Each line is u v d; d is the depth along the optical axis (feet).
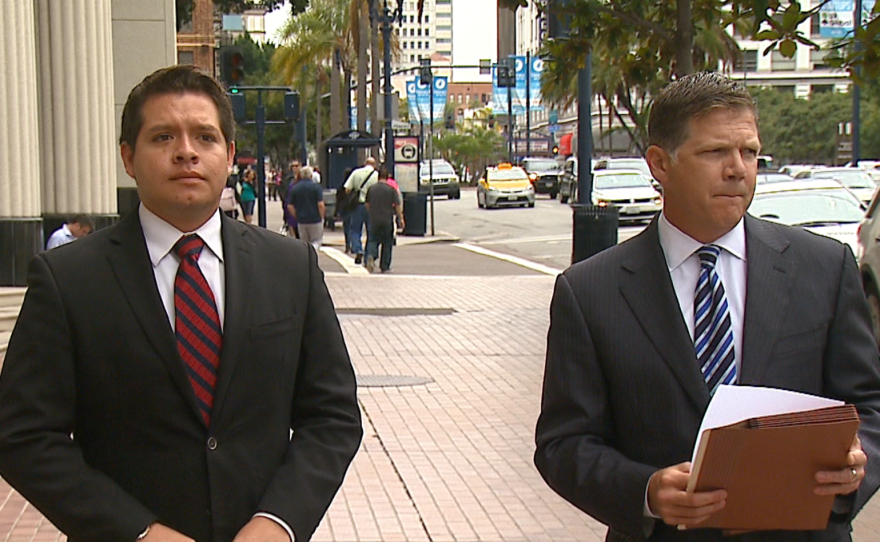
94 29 45.60
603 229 55.26
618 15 32.81
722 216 9.48
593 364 9.77
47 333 9.26
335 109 176.96
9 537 19.22
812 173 99.30
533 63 228.84
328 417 10.02
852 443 8.53
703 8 32.42
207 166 9.66
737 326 9.60
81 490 9.00
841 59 26.58
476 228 115.65
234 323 9.53
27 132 38.45
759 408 8.57
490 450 25.08
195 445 9.37
